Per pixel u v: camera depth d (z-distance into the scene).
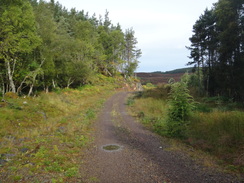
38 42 17.12
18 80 17.56
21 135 8.40
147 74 80.88
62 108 15.89
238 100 16.95
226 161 5.22
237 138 6.12
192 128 8.06
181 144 7.11
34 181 4.07
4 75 16.83
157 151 6.40
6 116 10.12
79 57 31.59
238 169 4.66
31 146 6.76
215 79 20.56
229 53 16.98
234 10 15.54
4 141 7.29
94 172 4.70
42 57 19.47
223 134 6.61
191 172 4.62
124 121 12.42
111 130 9.95
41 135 8.50
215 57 21.41
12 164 5.05
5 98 13.79
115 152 6.35
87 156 5.96
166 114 9.11
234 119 7.43
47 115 13.20
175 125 8.32
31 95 19.48
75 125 10.71
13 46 14.34
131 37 61.00
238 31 15.27
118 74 57.88
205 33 23.38
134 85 52.41
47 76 22.70
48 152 6.10
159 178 4.33
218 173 4.50
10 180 4.11
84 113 15.34
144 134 8.98
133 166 5.10
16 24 14.36
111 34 51.25
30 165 4.94
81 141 7.67
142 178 4.35
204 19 23.38
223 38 16.31
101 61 42.81
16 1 15.05
